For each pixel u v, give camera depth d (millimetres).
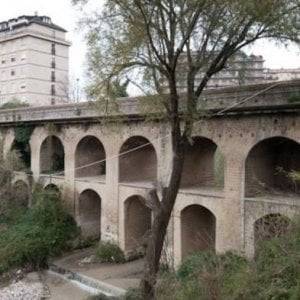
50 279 25391
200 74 18359
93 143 30516
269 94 18953
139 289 19031
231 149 20797
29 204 32719
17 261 26672
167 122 23438
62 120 29891
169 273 18641
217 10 15531
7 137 35000
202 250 24078
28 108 32656
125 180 27125
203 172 25156
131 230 26906
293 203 18688
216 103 20922
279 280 11914
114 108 18594
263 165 21344
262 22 15547
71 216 29875
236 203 20656
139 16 15711
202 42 16203
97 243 29375
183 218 23234
